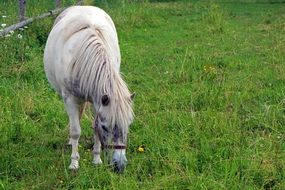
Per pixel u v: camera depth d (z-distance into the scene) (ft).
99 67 15.52
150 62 32.24
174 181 15.76
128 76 28.66
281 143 18.75
